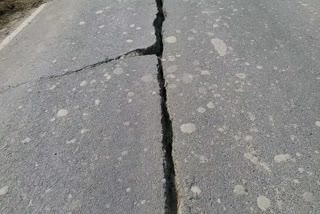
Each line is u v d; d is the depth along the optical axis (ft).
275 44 13.48
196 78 11.84
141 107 10.76
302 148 9.05
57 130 10.19
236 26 14.75
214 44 13.56
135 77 12.08
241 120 10.05
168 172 8.70
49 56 13.79
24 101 11.49
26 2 19.42
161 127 9.98
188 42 13.78
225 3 16.88
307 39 13.76
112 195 8.16
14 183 8.70
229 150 9.12
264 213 7.57
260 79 11.64
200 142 9.42
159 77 12.03
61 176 8.75
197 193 8.07
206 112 10.43
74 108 10.97
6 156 9.48
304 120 9.93
